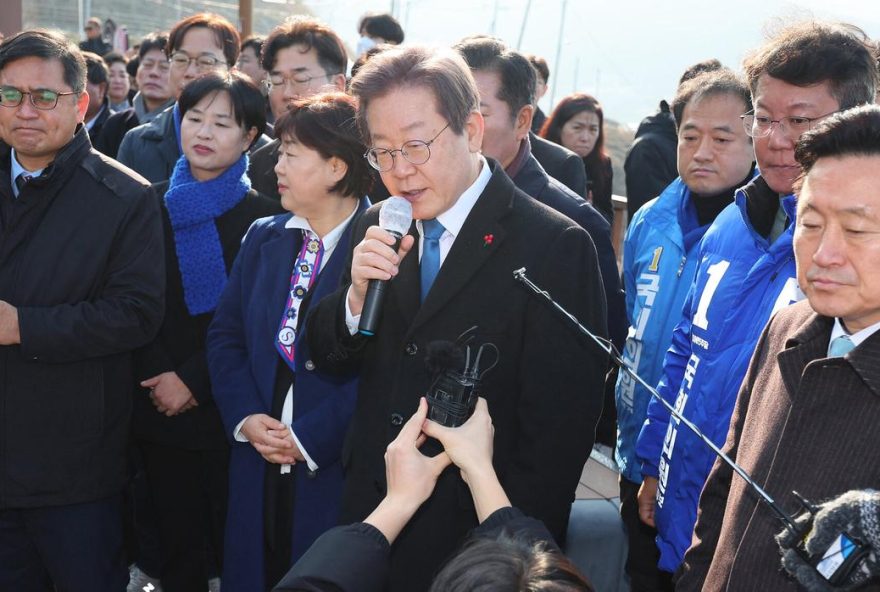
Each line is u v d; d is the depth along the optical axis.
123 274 2.78
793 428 1.48
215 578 3.75
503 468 2.02
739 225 2.22
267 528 2.71
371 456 2.09
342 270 2.60
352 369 2.23
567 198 3.08
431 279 2.06
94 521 2.81
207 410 3.14
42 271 2.70
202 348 3.21
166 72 5.04
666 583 2.85
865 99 2.00
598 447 4.36
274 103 3.93
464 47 2.97
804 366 1.54
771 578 1.47
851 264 1.39
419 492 1.61
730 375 2.08
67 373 2.72
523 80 2.95
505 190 2.04
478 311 1.98
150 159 3.97
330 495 2.63
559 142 5.43
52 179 2.71
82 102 2.81
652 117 4.76
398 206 1.94
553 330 1.96
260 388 2.71
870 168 1.38
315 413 2.59
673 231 2.79
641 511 2.61
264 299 2.76
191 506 3.27
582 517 3.30
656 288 2.75
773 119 2.03
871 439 1.38
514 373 2.00
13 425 2.67
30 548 2.86
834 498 1.40
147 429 3.18
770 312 2.03
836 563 1.23
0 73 2.64
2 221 2.72
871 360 1.38
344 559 1.46
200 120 3.17
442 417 1.70
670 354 2.45
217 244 3.19
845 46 1.99
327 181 2.66
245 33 8.95
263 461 2.71
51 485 2.71
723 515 1.78
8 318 2.58
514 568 1.18
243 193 3.26
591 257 2.04
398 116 1.87
